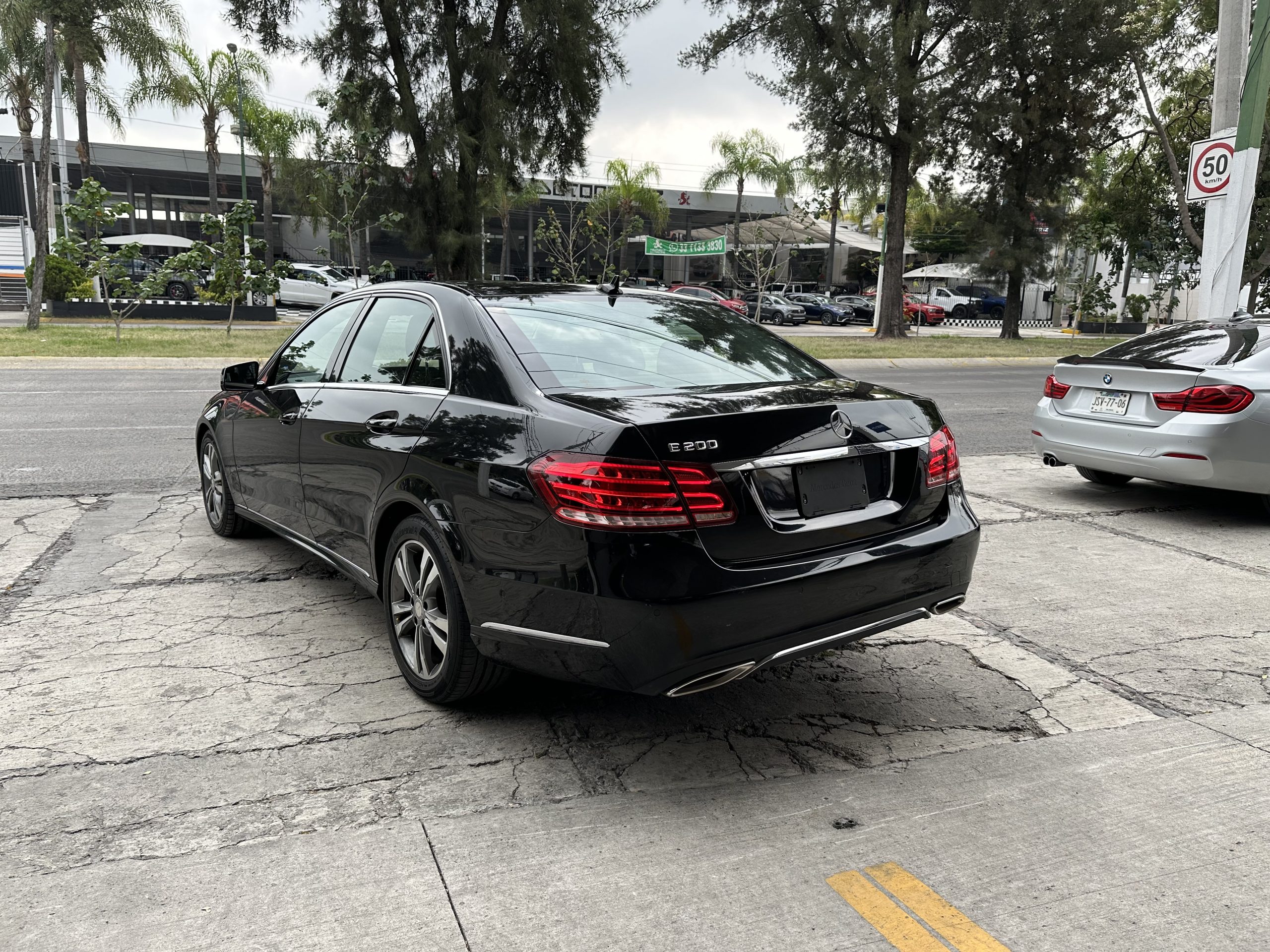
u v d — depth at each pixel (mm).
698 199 56000
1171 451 6078
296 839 2586
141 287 21297
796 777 2979
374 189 24125
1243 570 5297
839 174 29734
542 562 2803
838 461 3045
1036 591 4918
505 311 3496
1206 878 2434
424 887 2377
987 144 29219
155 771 2941
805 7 25859
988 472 8281
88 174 38125
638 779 2959
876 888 2387
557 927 2225
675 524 2670
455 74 22359
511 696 3576
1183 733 3289
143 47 24312
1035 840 2609
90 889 2348
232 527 5492
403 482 3355
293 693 3535
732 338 3830
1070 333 45281
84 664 3762
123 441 8867
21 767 2947
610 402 2955
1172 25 25922
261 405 4680
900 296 30531
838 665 3941
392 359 3812
